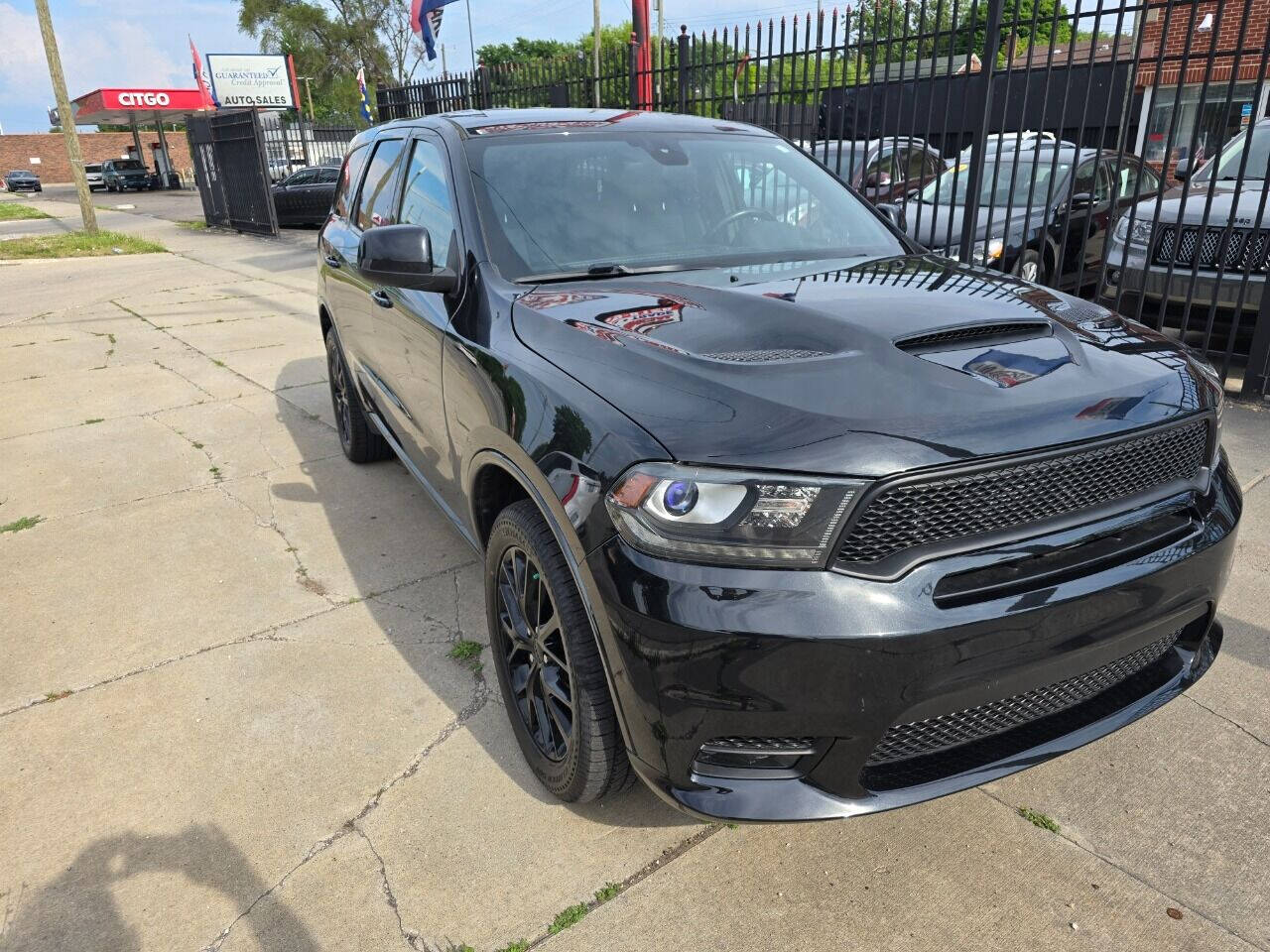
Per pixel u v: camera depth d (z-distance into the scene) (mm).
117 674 3031
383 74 58062
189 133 20875
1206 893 2074
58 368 7363
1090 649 1902
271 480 4789
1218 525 2141
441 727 2730
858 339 2053
